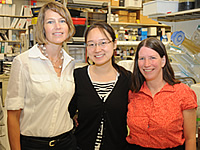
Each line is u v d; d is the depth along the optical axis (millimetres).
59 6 1505
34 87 1466
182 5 2416
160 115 1391
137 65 1538
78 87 1668
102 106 1590
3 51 6668
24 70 1468
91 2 4562
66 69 1644
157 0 2467
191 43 2502
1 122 1754
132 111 1515
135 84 1545
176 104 1397
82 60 4379
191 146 1426
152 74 1435
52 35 1484
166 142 1391
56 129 1521
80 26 4391
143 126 1424
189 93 1424
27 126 1512
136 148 1487
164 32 5848
